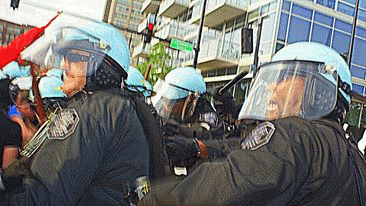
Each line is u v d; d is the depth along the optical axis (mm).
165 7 25969
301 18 16391
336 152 961
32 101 1701
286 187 869
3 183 1108
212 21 21609
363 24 17875
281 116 1111
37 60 1495
